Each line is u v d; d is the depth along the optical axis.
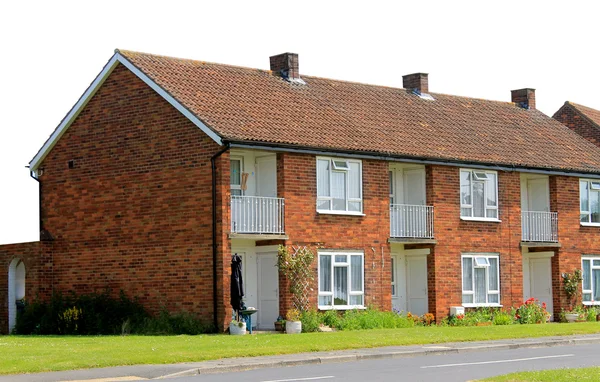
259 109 34.97
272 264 33.66
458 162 37.91
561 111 48.75
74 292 35.94
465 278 38.44
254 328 33.56
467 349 26.47
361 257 35.12
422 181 37.94
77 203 36.09
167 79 34.31
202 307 31.94
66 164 36.59
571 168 41.91
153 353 23.25
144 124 34.12
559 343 28.89
